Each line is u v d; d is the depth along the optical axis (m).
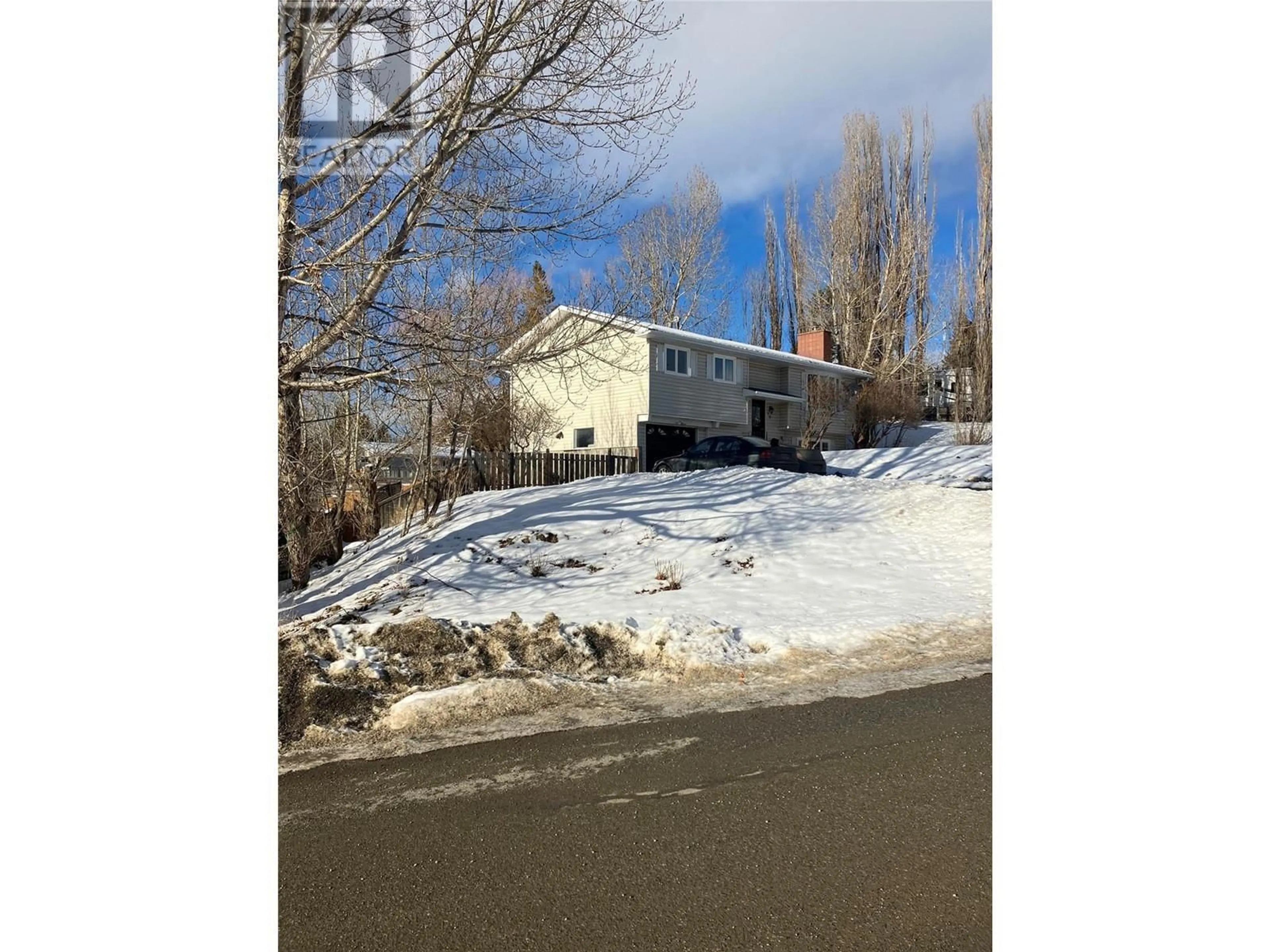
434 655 5.34
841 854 2.71
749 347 23.42
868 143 34.56
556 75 7.12
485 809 3.17
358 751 3.97
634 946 2.24
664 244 31.80
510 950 2.25
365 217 7.71
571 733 4.10
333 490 10.01
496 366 7.81
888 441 27.47
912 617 6.36
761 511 10.97
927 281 33.94
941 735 3.84
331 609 7.80
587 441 22.02
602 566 8.91
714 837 2.86
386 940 2.31
